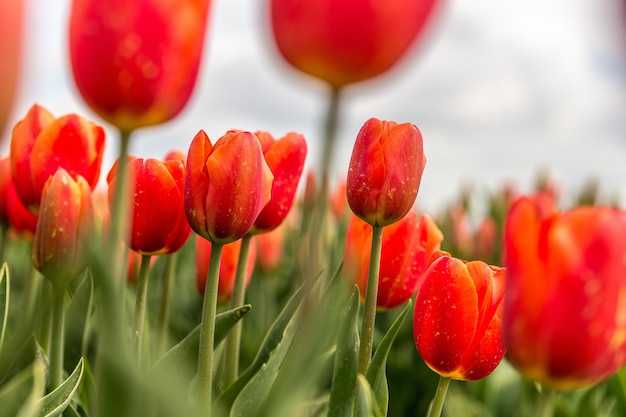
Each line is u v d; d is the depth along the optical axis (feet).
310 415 2.52
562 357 1.96
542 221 1.97
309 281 2.07
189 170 2.24
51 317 2.62
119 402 1.82
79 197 2.38
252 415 2.45
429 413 2.44
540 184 8.55
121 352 1.82
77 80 2.07
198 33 2.10
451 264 2.34
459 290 2.33
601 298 1.93
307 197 3.10
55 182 2.35
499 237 6.81
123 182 1.99
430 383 4.00
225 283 2.99
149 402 1.84
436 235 2.66
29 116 2.66
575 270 1.93
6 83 1.27
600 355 1.95
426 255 2.65
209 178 2.23
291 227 6.59
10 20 1.28
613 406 3.78
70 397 2.32
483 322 2.36
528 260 1.97
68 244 2.38
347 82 1.99
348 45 1.96
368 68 1.98
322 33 1.96
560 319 1.95
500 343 2.37
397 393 4.07
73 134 2.63
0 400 2.28
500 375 4.10
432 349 2.38
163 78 2.07
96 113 2.09
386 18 1.95
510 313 2.00
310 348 2.09
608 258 1.92
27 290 3.09
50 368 2.45
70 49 2.07
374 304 2.40
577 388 2.00
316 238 2.05
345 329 2.34
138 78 2.06
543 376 1.99
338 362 2.34
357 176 2.36
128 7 2.04
